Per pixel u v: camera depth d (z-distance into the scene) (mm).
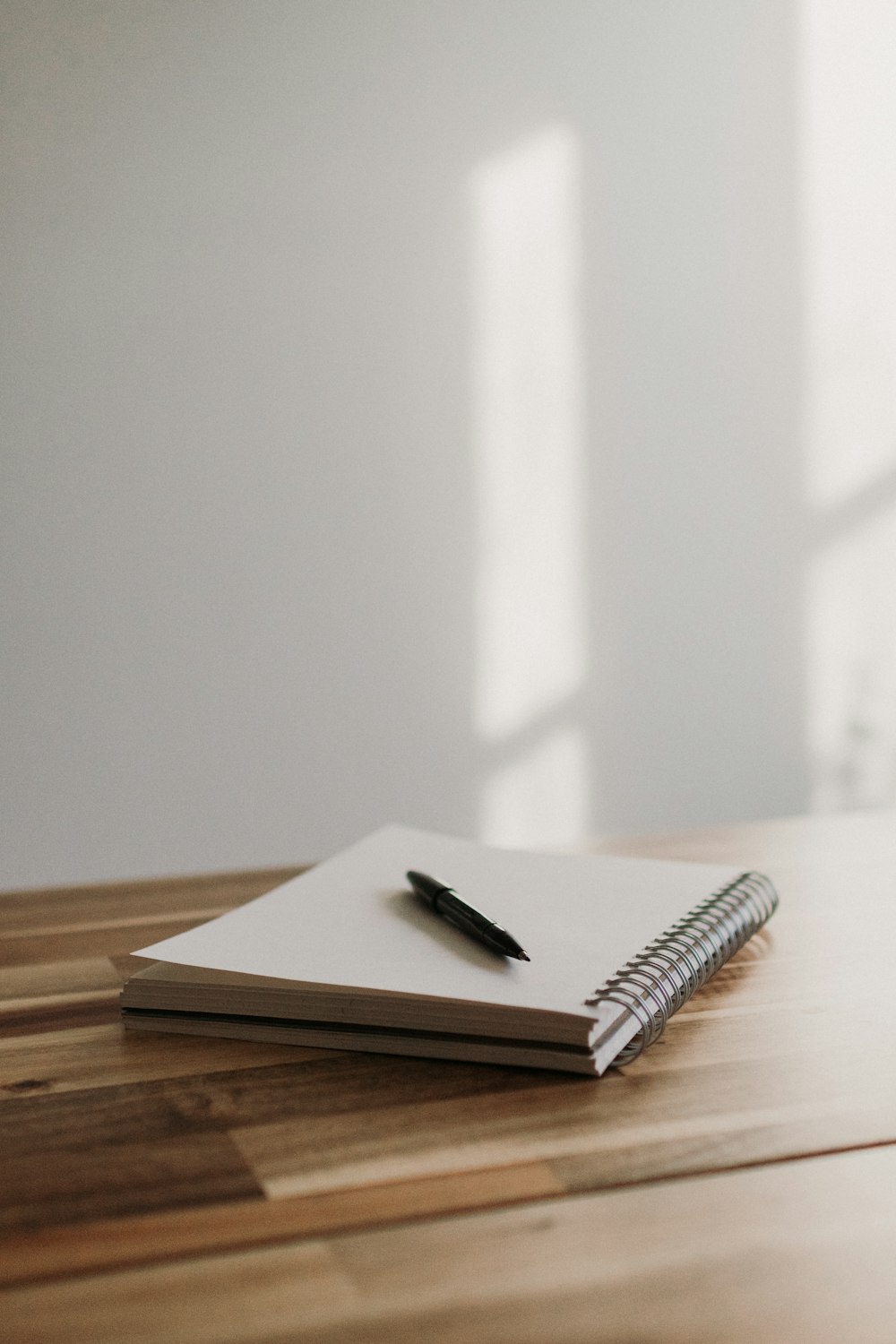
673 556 2609
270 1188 385
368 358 2359
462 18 2377
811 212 2660
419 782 2447
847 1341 300
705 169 2574
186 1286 327
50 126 2139
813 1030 531
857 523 2750
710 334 2604
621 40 2490
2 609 2162
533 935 579
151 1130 432
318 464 2336
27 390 2154
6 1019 560
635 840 951
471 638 2467
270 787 2342
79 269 2170
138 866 2266
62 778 2215
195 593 2271
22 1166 404
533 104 2438
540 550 2504
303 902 631
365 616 2387
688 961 550
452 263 2404
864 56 2672
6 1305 317
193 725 2285
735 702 2686
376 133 2336
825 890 783
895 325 2740
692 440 2605
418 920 600
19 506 2162
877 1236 353
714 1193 380
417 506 2410
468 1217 365
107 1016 562
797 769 2754
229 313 2264
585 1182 389
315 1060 500
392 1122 436
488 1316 311
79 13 2139
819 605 2738
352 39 2307
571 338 2498
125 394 2211
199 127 2225
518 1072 484
